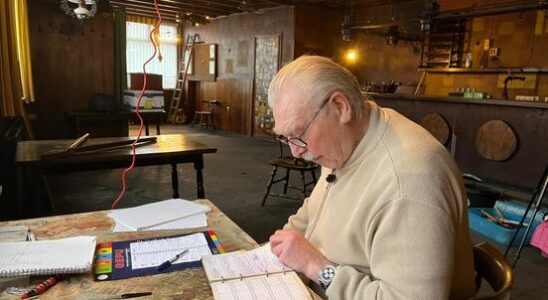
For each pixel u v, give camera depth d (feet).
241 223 10.28
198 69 30.17
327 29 24.16
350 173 3.10
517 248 9.39
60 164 7.34
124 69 18.99
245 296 2.92
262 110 25.20
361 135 3.04
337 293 2.77
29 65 14.44
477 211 10.84
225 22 27.35
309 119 2.84
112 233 3.97
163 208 4.66
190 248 3.69
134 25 29.37
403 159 2.74
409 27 21.63
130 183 13.82
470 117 13.94
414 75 21.85
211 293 2.99
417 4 21.17
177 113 30.68
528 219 9.98
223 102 28.14
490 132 13.24
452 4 19.25
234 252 3.58
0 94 11.62
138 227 4.09
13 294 2.86
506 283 3.00
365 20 23.81
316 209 3.71
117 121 16.43
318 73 2.83
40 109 16.03
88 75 17.13
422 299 2.38
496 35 18.37
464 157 14.23
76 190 12.76
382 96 16.66
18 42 13.79
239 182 14.26
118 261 3.39
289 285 3.07
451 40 19.58
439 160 2.73
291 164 11.68
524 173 12.55
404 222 2.53
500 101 12.84
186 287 3.06
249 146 22.17
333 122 2.88
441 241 2.45
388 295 2.49
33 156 7.44
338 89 2.82
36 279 3.06
